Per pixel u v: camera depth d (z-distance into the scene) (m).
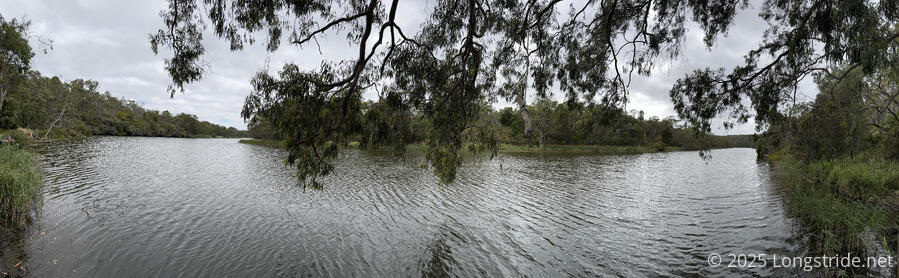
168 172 18.98
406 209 11.28
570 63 7.18
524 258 7.48
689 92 8.16
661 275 6.72
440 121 5.87
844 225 7.99
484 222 9.98
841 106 8.02
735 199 13.73
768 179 19.48
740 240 8.57
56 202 10.97
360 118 4.98
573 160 32.84
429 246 8.05
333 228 9.16
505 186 16.08
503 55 7.02
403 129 5.47
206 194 13.08
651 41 6.64
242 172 19.41
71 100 60.28
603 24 6.80
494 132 6.52
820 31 4.36
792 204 10.99
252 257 7.25
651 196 14.31
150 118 95.19
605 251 7.91
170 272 6.50
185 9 5.00
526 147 48.25
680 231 9.35
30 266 6.54
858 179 12.66
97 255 7.11
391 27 4.89
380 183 16.00
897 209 10.03
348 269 6.82
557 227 9.62
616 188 16.28
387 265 7.03
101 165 20.81
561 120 42.00
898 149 15.27
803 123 7.69
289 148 4.69
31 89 52.28
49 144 37.88
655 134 66.38
